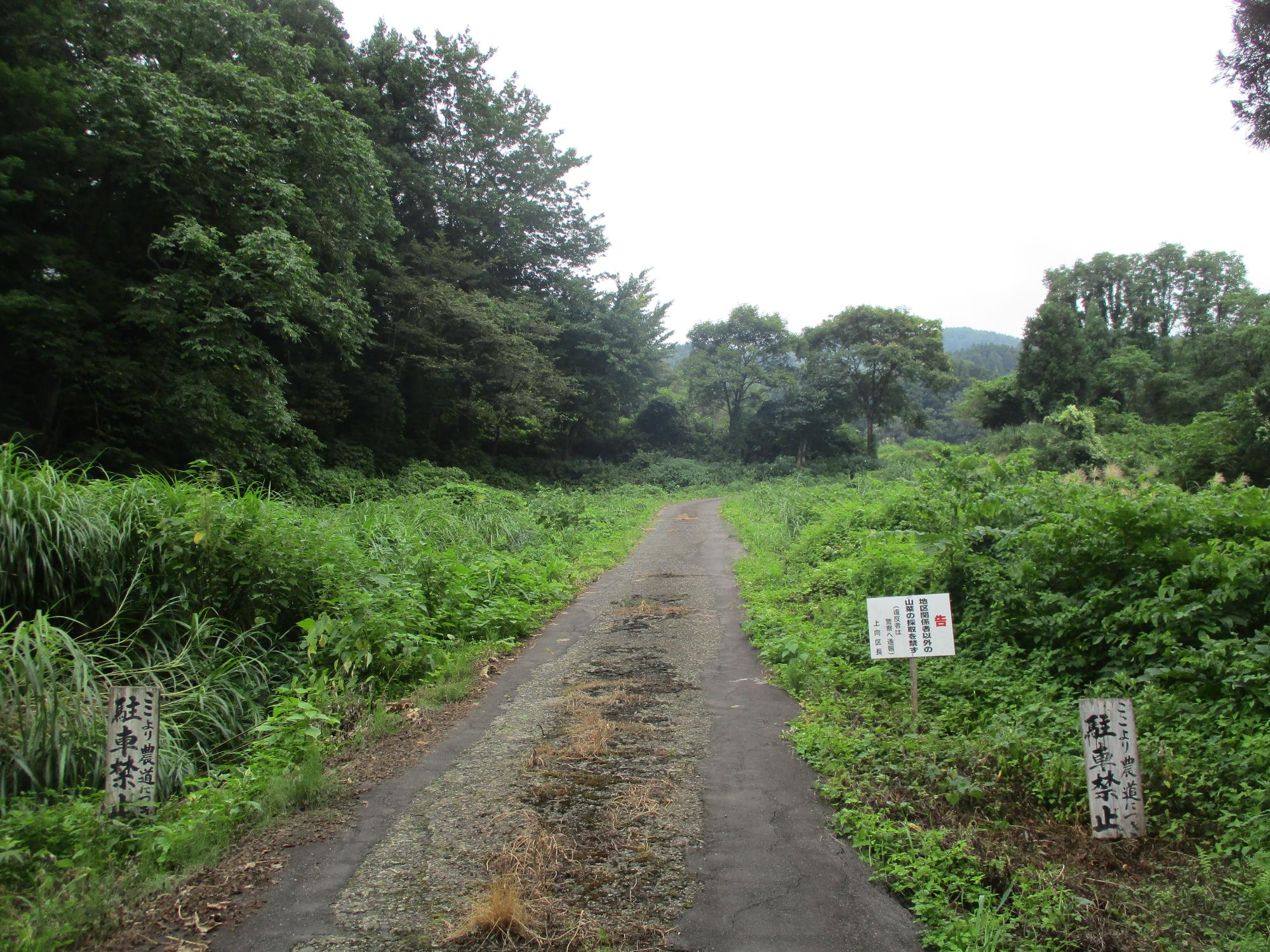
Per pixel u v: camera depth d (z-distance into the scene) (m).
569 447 38.28
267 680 6.02
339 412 20.27
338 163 15.05
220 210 13.49
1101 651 5.37
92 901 3.16
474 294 24.42
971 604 6.59
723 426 53.66
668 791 4.33
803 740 4.92
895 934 2.94
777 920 3.04
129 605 5.78
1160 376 31.86
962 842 3.40
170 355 12.70
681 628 8.59
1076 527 5.84
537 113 30.33
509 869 3.47
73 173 12.83
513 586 9.85
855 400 45.47
